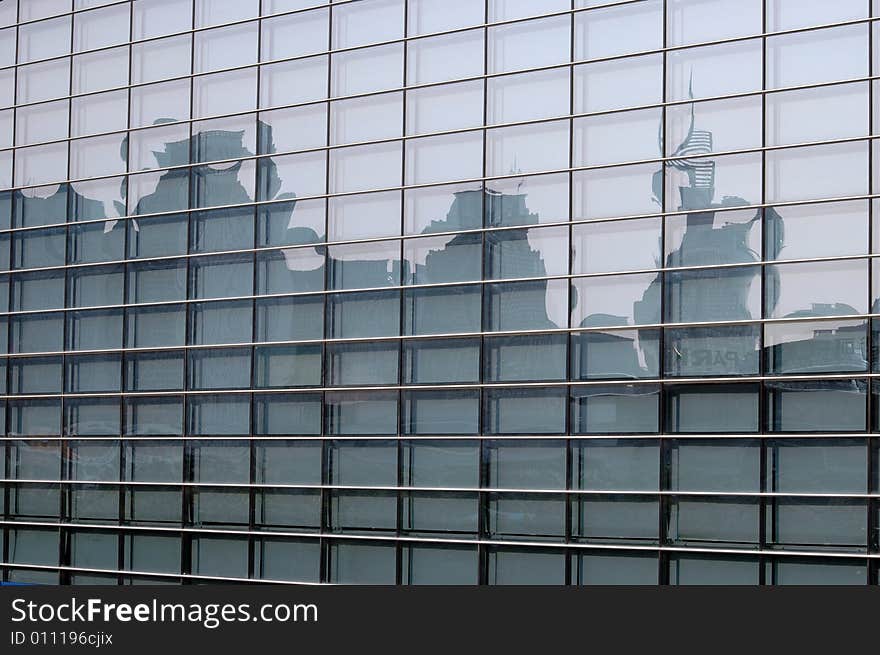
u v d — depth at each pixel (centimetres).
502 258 2589
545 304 2538
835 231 2303
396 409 2658
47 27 3209
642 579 2397
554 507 2486
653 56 2495
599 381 2475
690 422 2391
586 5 2570
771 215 2359
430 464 2611
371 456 2672
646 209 2469
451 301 2627
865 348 2259
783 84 2377
